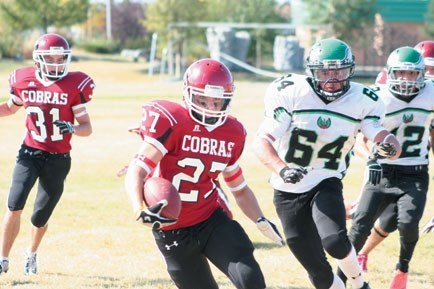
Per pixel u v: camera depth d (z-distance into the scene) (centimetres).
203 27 11050
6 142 4381
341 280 1511
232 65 10631
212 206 1288
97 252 2086
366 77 10450
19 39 11906
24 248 2128
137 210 1150
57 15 11638
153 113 1238
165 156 1255
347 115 1466
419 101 1742
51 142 1820
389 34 11438
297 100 1465
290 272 1900
